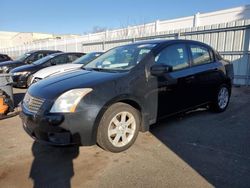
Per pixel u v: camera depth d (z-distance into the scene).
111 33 19.64
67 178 2.64
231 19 13.75
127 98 3.20
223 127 4.11
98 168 2.83
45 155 3.20
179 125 4.22
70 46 19.56
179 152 3.19
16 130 4.22
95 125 2.92
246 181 2.50
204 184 2.46
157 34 11.45
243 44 8.52
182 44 4.15
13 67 9.78
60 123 2.77
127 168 2.81
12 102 5.20
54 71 6.75
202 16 14.73
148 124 3.54
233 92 7.33
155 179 2.57
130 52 3.89
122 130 3.24
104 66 3.94
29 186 2.51
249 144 3.41
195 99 4.27
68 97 2.84
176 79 3.82
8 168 2.88
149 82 3.45
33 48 25.62
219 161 2.93
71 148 3.38
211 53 4.72
